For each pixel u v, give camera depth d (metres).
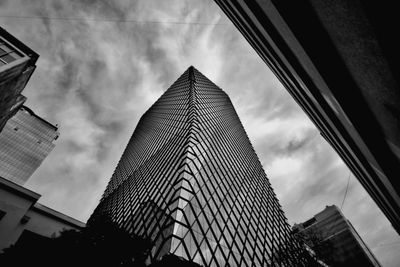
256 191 57.84
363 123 5.51
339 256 88.00
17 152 97.56
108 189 77.88
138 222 33.72
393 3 2.69
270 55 8.56
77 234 18.27
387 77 3.64
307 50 4.73
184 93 68.12
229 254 28.84
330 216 100.56
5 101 39.31
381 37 3.10
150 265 21.52
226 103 91.38
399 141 4.88
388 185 8.70
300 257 47.47
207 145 45.81
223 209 35.94
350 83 4.85
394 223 18.50
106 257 17.77
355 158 9.77
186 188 30.53
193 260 22.78
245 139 84.69
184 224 25.62
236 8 7.50
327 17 3.94
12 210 33.31
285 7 4.42
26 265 15.93
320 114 8.98
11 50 34.84
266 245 40.31
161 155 51.03
